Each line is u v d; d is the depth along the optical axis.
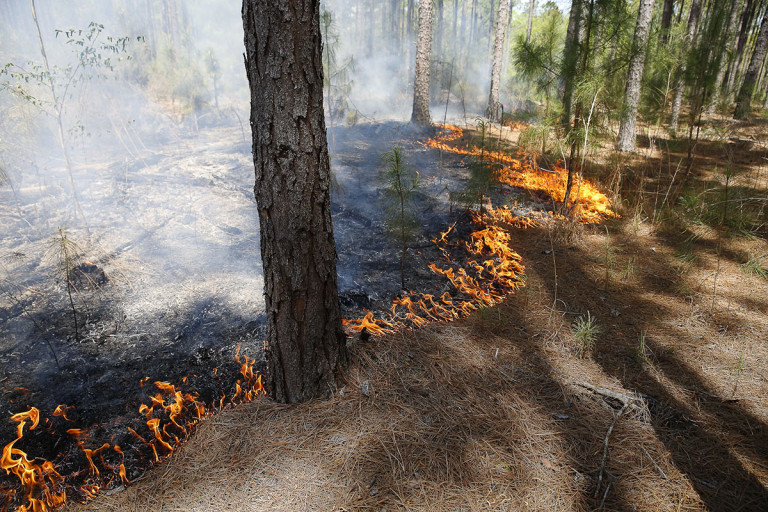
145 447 2.18
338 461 2.03
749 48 24.84
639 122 10.51
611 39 5.03
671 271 4.16
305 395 2.36
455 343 2.92
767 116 14.38
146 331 3.06
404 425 2.22
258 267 3.96
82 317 3.17
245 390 2.56
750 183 6.96
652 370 2.76
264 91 1.92
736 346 3.01
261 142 1.98
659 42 9.36
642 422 2.33
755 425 2.32
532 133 5.48
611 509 1.85
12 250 3.87
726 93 9.89
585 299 3.62
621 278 4.02
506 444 2.15
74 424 2.29
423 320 3.20
